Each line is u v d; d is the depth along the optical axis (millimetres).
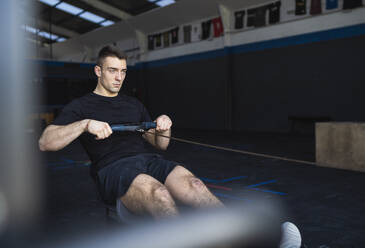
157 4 12422
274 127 10000
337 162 4180
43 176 4055
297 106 9391
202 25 11656
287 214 2402
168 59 13094
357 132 3932
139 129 1445
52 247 1858
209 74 11641
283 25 9539
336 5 8352
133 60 14570
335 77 8516
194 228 1166
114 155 1468
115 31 14500
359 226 2123
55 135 1347
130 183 1280
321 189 3131
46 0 12531
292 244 1117
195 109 12273
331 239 1916
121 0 12156
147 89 14188
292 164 4543
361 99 8062
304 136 8531
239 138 8438
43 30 15758
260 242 1110
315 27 8844
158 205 1175
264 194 3002
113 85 1562
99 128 1289
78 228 2193
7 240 1979
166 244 1174
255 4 10109
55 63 12617
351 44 8156
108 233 1575
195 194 1269
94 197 3025
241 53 10656
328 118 8445
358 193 2949
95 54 16672
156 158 1536
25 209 2625
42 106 12172
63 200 2922
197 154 5820
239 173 4031
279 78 9750
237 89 10891
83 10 13453
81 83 13469
